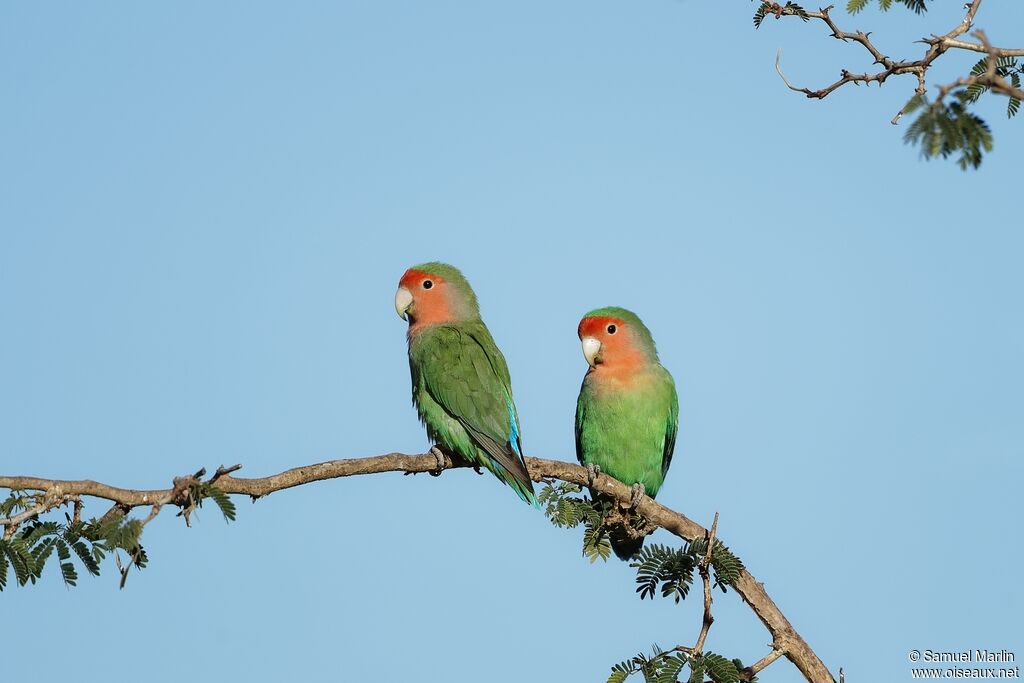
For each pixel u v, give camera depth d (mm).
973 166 7762
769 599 10047
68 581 8977
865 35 11602
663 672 9602
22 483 8953
